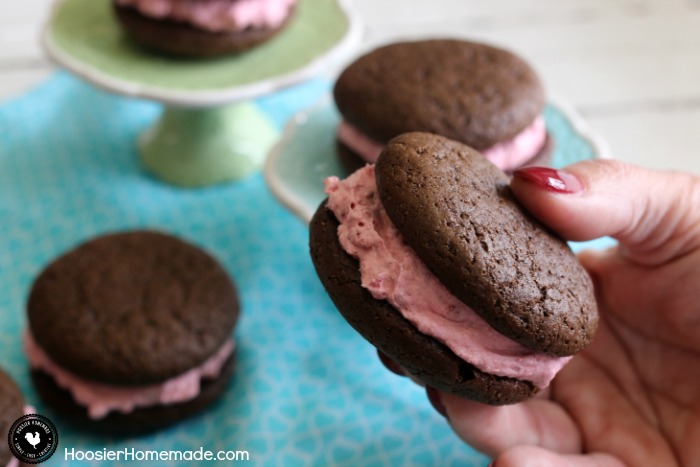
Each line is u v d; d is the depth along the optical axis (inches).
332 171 13.8
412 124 13.1
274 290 14.9
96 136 17.7
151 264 13.4
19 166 16.9
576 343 9.4
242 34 15.1
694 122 18.0
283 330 14.3
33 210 16.0
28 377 13.4
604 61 19.5
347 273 9.3
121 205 16.3
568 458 10.6
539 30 20.6
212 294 13.2
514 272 9.2
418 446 12.8
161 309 12.8
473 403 10.5
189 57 15.3
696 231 10.9
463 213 9.1
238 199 16.6
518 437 10.9
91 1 16.5
